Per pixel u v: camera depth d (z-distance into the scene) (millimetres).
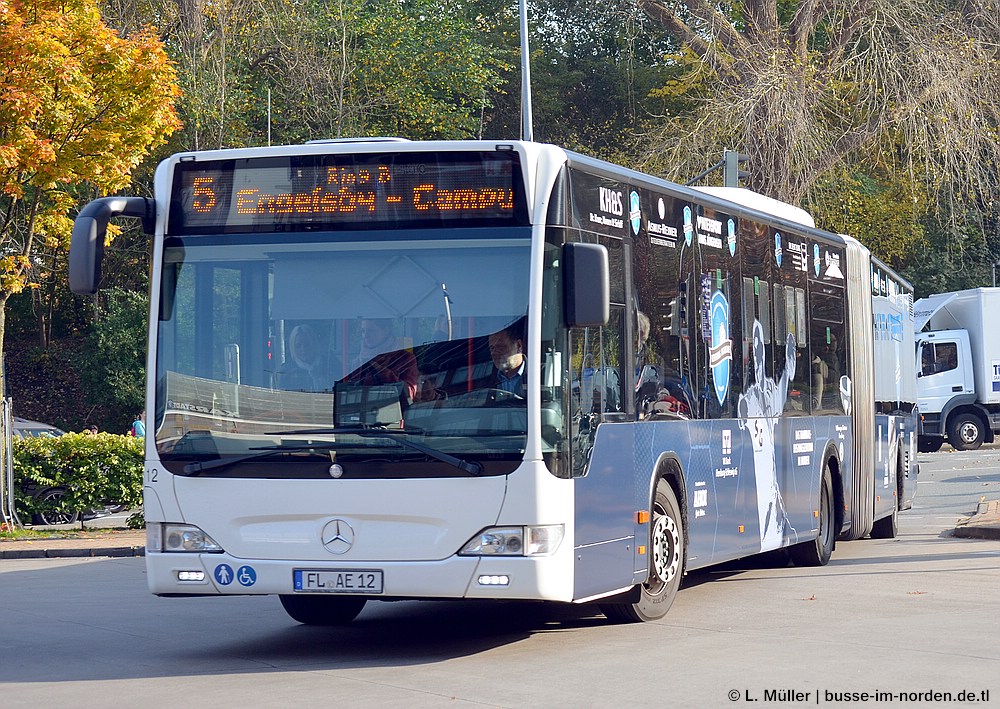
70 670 13180
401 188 13062
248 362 13102
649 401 14961
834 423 22016
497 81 65125
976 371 58656
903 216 52125
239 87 56875
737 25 51500
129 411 58750
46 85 28328
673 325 15742
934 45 40406
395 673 12500
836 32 42125
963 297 59062
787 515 19578
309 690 11703
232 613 17516
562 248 13086
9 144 28516
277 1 56219
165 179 13492
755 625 14961
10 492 29969
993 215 42781
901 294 28094
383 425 12750
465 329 12781
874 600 16969
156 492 13172
